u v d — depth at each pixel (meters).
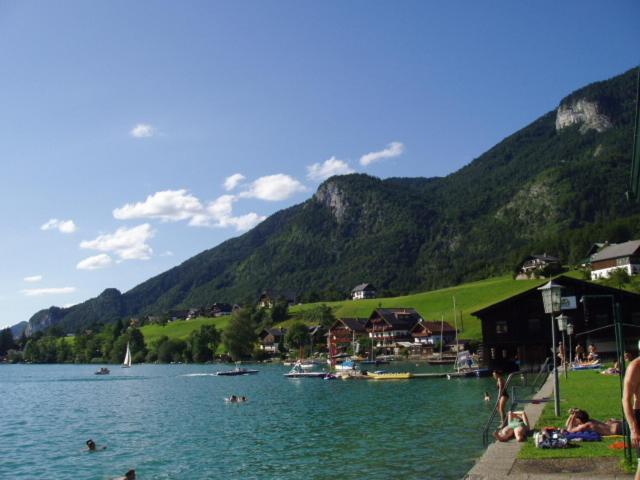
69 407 67.56
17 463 34.06
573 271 179.75
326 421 44.59
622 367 16.14
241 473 27.86
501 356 83.38
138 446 37.88
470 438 32.53
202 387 92.31
